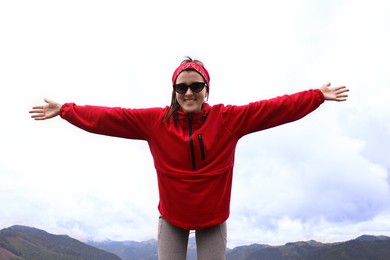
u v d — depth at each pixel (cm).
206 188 142
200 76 144
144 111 151
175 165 144
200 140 141
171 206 146
